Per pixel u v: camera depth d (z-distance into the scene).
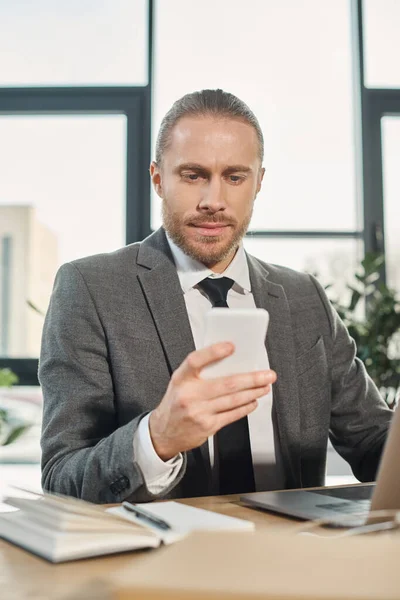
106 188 2.98
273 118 3.06
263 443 1.28
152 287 1.27
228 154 1.20
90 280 1.26
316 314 1.43
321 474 1.32
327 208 3.03
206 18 3.08
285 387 1.29
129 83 3.04
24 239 2.95
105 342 1.22
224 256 1.29
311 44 3.08
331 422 1.43
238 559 0.42
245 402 0.78
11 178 2.97
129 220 2.97
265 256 3.00
